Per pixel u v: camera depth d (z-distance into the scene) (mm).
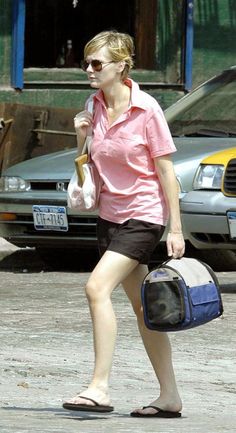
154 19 45000
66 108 41875
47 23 44406
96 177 15906
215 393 18438
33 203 32250
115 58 15586
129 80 15781
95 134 15812
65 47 44656
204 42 45469
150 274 15156
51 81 44281
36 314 25922
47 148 40375
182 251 15711
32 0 44125
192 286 15094
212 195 29062
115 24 45094
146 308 15156
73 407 15305
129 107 15641
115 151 15664
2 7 43594
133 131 15664
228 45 45500
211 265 33156
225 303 27406
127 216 15727
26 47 44156
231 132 32125
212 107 32938
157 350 15867
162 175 15719
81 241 31812
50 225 32094
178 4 45094
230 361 21109
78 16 44719
